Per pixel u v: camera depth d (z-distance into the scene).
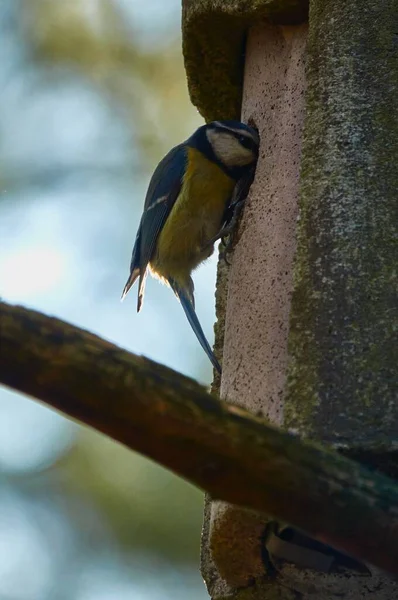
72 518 11.38
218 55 8.61
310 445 4.98
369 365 6.21
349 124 6.73
